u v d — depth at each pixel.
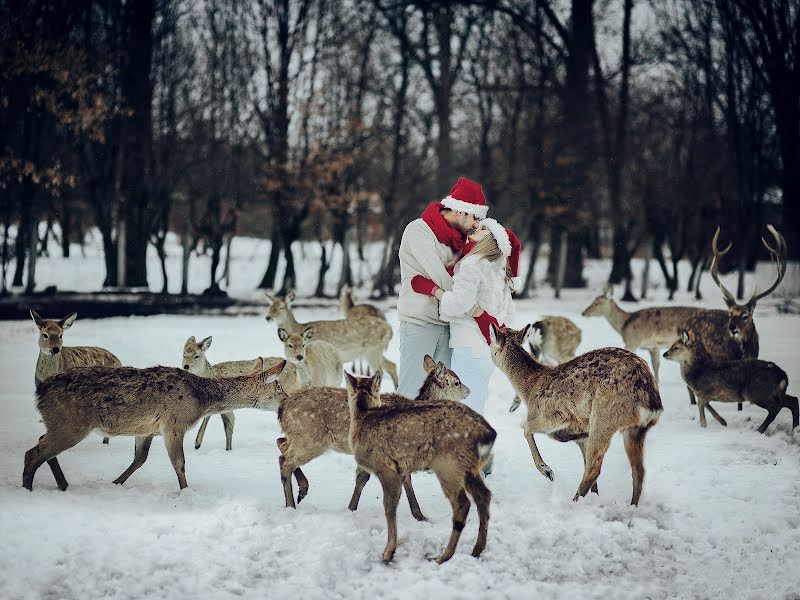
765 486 6.35
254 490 6.30
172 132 31.91
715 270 11.00
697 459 7.21
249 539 5.12
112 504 5.68
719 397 8.68
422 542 5.20
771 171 29.91
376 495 6.23
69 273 38.22
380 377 5.45
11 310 22.48
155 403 6.14
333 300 30.67
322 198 32.31
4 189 25.38
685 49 33.62
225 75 33.56
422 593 4.49
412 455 5.05
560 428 6.23
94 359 9.21
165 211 31.66
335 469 7.02
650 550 5.21
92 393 6.01
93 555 4.73
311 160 32.66
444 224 6.54
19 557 4.64
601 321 21.12
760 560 5.03
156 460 7.24
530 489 6.30
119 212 31.92
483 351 6.56
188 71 33.34
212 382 6.50
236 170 33.44
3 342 15.63
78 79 22.53
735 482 6.48
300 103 32.69
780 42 26.00
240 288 37.28
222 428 8.87
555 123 34.41
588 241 46.75
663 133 37.12
